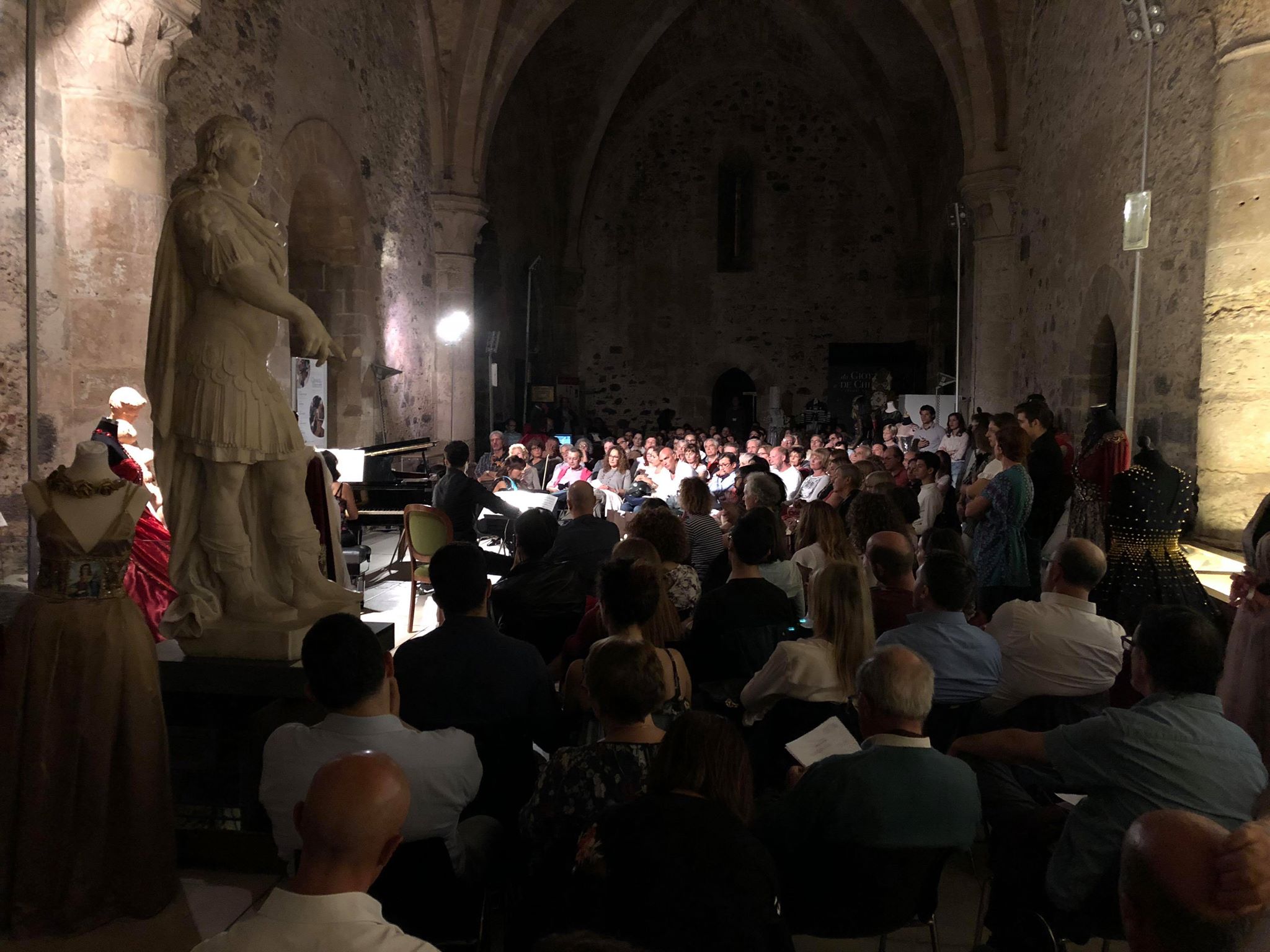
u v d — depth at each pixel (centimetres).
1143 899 94
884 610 348
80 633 262
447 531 606
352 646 225
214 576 340
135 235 591
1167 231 711
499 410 1655
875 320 1944
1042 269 1059
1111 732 213
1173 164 697
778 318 1980
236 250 314
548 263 1931
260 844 308
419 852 218
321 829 138
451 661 275
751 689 307
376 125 1105
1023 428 491
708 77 1953
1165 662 215
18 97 523
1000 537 477
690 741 185
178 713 328
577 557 459
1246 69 539
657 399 2017
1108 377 904
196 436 323
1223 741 210
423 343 1284
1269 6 529
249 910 279
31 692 259
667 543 389
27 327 510
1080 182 927
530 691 280
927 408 1215
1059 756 220
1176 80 695
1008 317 1176
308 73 923
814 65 1867
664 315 2009
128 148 584
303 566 352
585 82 1798
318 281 1067
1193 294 665
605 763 219
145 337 601
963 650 295
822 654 295
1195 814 99
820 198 1958
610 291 2019
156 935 264
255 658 328
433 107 1271
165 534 447
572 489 480
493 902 265
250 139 327
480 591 284
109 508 266
